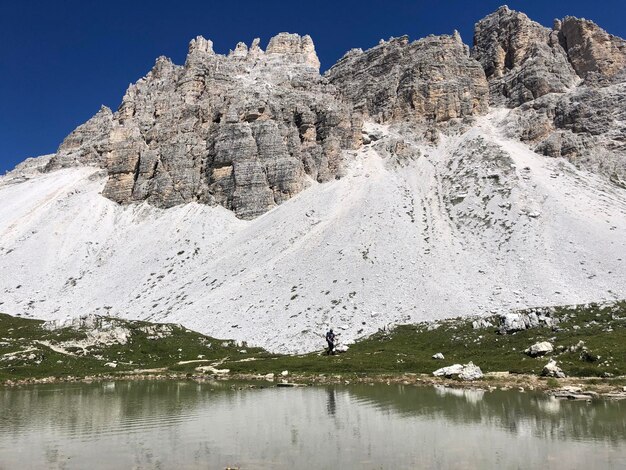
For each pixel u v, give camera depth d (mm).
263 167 194375
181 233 177625
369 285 119312
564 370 57062
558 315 81125
